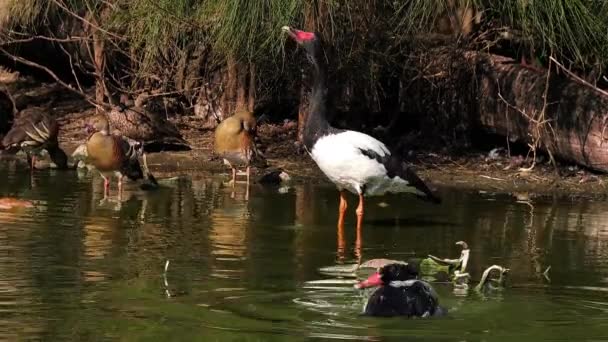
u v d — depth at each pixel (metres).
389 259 9.24
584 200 12.68
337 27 14.11
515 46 15.81
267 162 14.59
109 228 10.27
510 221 11.23
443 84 15.45
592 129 13.73
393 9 14.13
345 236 10.27
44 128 13.64
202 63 16.08
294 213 11.44
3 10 16.66
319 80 11.00
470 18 15.16
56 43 17.98
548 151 14.33
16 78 19.41
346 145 10.59
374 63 14.66
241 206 11.77
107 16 15.46
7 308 7.25
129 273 8.40
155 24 14.15
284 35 13.17
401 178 10.86
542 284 8.41
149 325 6.91
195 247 9.50
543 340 6.70
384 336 6.70
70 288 7.85
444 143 15.62
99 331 6.75
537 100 14.30
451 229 10.76
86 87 18.95
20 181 13.12
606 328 7.03
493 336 6.76
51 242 9.51
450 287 8.27
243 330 6.80
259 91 16.00
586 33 13.58
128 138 14.44
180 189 12.85
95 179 13.47
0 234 9.81
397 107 16.03
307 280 8.30
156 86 16.55
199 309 7.33
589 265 9.16
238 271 8.58
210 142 15.99
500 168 14.54
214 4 13.34
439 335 6.76
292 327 6.88
